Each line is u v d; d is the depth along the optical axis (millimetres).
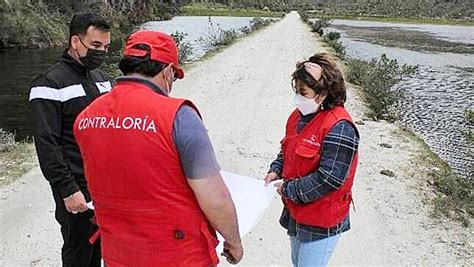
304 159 2848
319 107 2850
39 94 3152
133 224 2035
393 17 95000
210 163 1994
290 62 21188
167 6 70125
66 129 3262
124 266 2111
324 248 2990
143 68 2055
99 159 2023
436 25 76250
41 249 4910
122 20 50438
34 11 35844
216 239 2182
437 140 11141
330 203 2902
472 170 8805
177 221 2018
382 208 6039
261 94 13445
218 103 12117
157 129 1931
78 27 3197
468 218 5875
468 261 4844
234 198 2854
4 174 6910
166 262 2053
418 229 5512
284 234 5293
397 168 7660
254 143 8727
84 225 3434
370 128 10180
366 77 14867
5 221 5477
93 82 3416
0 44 32062
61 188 3180
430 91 18172
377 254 4934
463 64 27297
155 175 1954
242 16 78188
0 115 12922
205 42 31062
